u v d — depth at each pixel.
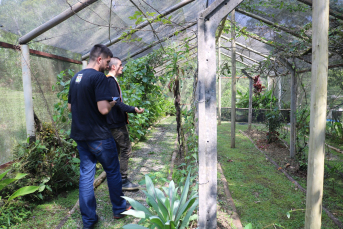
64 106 3.41
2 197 2.38
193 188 2.40
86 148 2.26
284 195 3.04
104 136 2.23
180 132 4.11
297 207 2.72
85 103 2.15
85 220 2.19
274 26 3.64
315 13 1.41
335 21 3.02
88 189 2.21
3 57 2.62
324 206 2.78
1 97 2.59
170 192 2.33
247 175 3.75
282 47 3.91
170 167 3.85
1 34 2.59
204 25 1.76
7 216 2.19
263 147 5.44
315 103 1.45
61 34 3.32
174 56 3.89
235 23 4.17
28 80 2.92
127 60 5.46
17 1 2.31
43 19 2.78
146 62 5.70
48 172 2.74
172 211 2.10
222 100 12.10
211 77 1.80
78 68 4.46
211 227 1.92
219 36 6.01
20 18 2.54
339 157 4.61
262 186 3.29
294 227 2.33
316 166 1.48
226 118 10.19
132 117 4.96
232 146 5.46
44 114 3.41
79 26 3.28
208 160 1.87
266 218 2.50
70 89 2.27
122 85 4.80
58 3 2.61
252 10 3.57
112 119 2.94
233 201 2.86
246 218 2.50
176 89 3.94
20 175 2.20
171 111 10.72
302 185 3.35
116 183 2.35
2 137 2.59
